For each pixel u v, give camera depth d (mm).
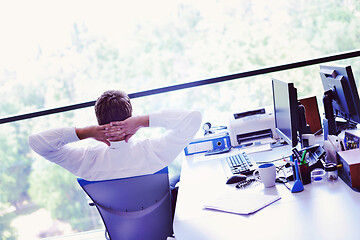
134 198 2240
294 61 3621
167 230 2334
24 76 9000
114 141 2225
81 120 3750
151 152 2264
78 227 4977
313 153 2359
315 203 1867
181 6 9328
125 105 2262
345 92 2465
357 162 1893
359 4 7832
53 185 5078
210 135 3174
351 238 1526
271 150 2857
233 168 2584
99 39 9477
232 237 1710
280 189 2127
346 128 2859
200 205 2123
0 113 8836
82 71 9445
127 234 2314
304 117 2664
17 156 5109
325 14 8109
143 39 9570
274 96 2773
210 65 9406
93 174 2279
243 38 8883
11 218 4945
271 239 1626
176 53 9500
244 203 2016
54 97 9211
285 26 8414
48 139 2236
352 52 3561
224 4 8906
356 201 1801
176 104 4215
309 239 1573
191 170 2785
